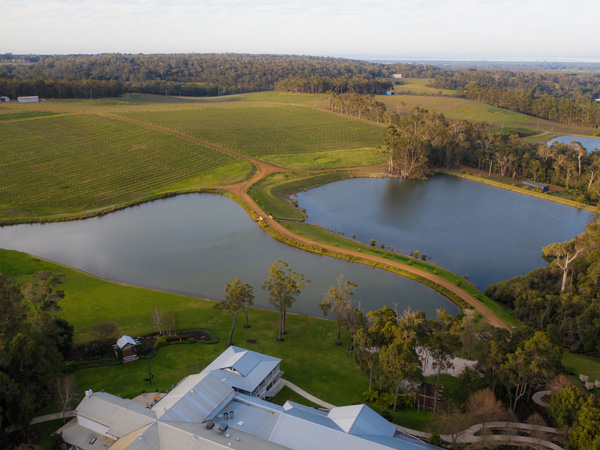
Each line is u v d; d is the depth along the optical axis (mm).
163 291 114000
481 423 67375
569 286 107188
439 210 187125
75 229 158625
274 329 96250
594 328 91562
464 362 84438
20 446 58812
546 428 66500
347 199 199750
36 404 65250
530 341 67750
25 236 150875
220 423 61438
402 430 66250
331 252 140000
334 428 59906
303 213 179375
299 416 61906
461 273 131875
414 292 117250
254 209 178250
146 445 56469
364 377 80500
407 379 69625
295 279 93062
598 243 113125
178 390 67438
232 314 101438
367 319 100000
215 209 181000
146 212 176875
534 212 186375
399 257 137500
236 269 129500
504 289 113500
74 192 190375
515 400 71188
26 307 77375
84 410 63250
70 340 81250
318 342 91875
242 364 73250
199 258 136625
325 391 75625
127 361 80688
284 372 80188
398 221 173875
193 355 83438
